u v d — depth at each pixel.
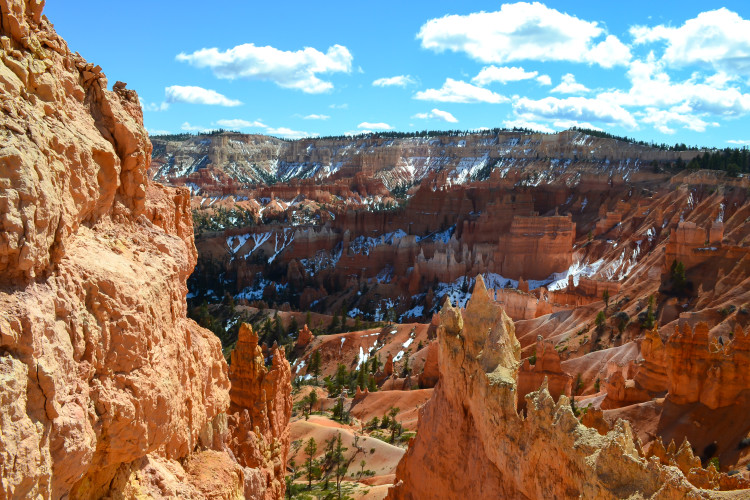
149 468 17.42
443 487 34.22
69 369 12.36
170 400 15.95
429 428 37.16
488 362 31.62
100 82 16.95
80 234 15.10
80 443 12.08
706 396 56.84
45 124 13.16
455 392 34.69
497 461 29.20
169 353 17.06
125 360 14.25
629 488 20.84
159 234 19.23
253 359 46.34
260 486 28.56
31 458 10.59
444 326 36.81
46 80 14.09
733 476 32.94
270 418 45.84
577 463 23.28
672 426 57.12
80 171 14.19
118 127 17.20
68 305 12.70
